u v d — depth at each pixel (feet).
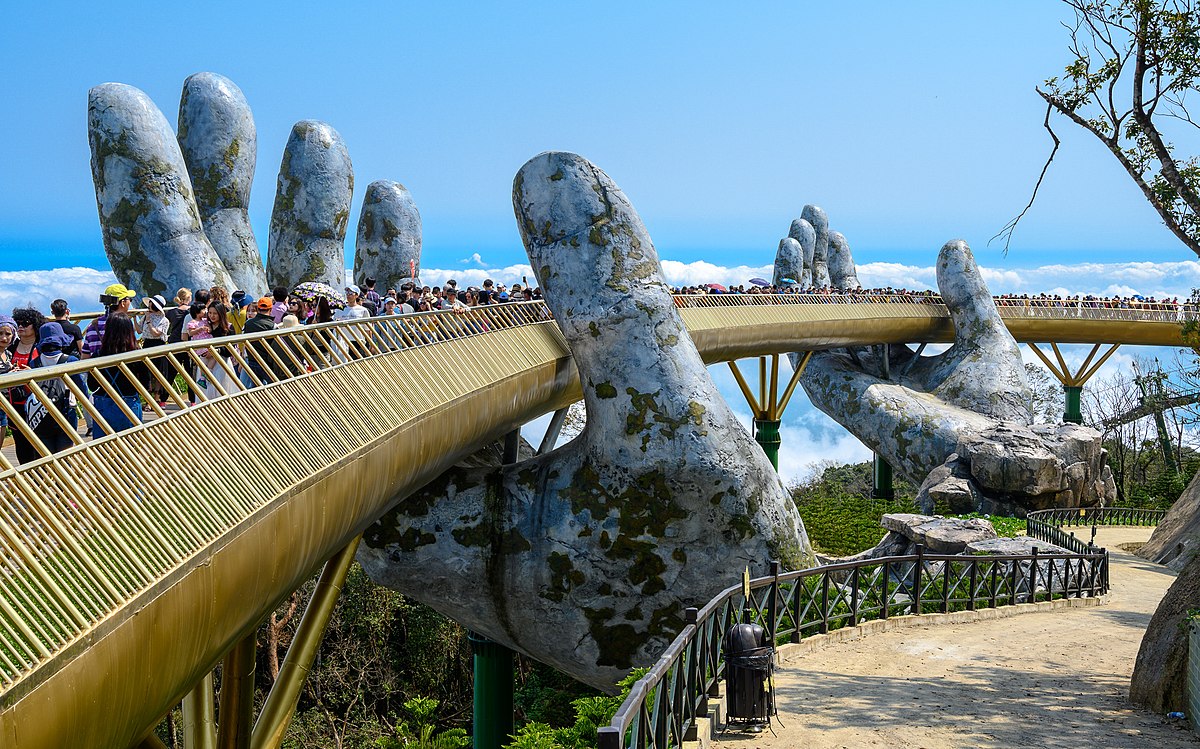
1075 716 38.11
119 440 23.20
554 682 110.42
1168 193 48.19
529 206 65.98
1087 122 49.19
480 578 63.57
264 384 32.32
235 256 74.79
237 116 75.36
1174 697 38.40
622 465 62.34
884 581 53.42
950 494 126.72
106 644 20.13
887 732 35.09
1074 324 171.63
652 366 62.64
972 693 40.91
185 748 43.42
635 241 65.16
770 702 34.86
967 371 151.84
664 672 26.84
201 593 24.35
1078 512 124.06
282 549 29.81
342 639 106.83
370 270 92.48
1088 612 64.28
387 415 39.93
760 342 119.34
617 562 62.49
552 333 67.46
